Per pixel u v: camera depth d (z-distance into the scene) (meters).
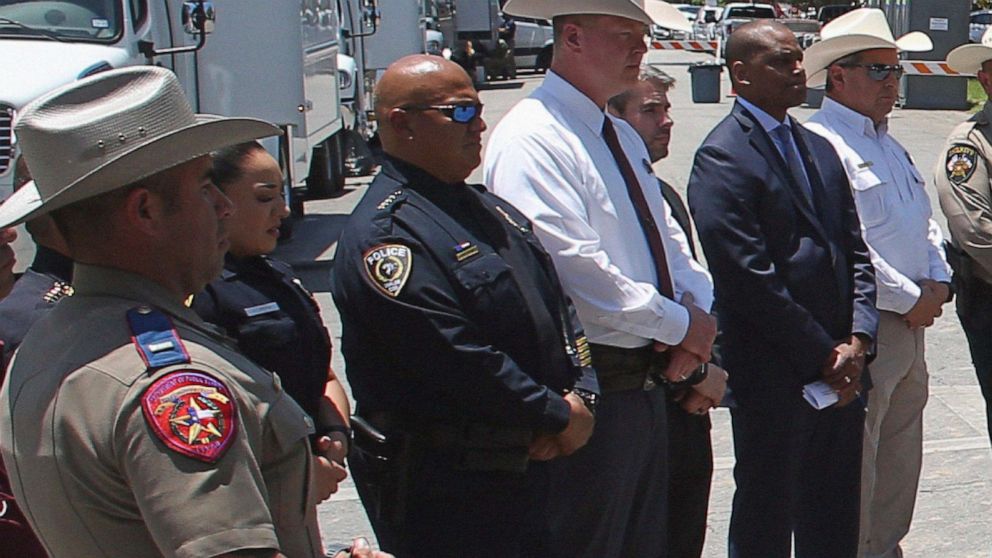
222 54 10.14
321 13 13.84
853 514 4.22
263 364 3.09
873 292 4.08
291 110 10.33
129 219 1.95
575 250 3.41
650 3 4.70
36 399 1.91
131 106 1.92
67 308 2.00
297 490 2.07
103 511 1.87
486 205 3.19
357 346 3.12
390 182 3.11
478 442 3.07
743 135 3.94
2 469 2.70
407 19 19.66
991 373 4.82
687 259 3.87
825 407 3.96
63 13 8.74
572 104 3.55
